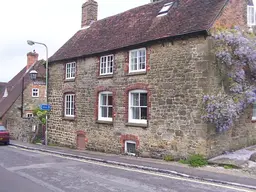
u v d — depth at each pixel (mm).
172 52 12984
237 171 10180
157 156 13328
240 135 13742
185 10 14250
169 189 7887
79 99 18234
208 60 11820
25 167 11180
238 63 12359
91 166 11523
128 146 15031
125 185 8328
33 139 22656
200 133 11789
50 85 20922
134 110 14859
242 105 12359
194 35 12164
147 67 13969
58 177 9359
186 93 12359
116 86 15625
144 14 16922
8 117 28672
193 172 9867
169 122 12914
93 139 17016
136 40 14617
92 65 17328
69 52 19594
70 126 18906
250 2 14039
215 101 11609
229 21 12922
